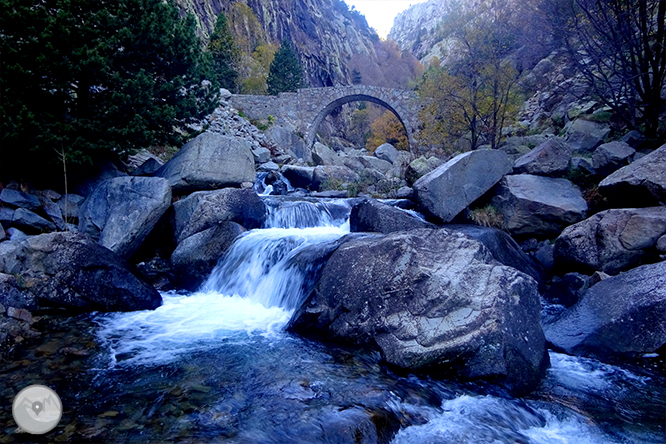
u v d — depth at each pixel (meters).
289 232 9.28
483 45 17.88
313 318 5.66
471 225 9.25
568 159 10.75
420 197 9.42
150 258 9.06
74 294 6.45
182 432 3.34
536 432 3.79
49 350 5.05
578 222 8.31
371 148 51.69
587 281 6.98
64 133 8.59
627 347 5.21
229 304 7.30
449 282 5.12
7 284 5.91
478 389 4.43
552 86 20.58
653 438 3.71
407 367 4.59
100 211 8.58
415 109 32.81
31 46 7.81
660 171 7.46
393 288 5.28
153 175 11.11
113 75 9.21
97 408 3.70
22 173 8.76
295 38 87.44
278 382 4.27
